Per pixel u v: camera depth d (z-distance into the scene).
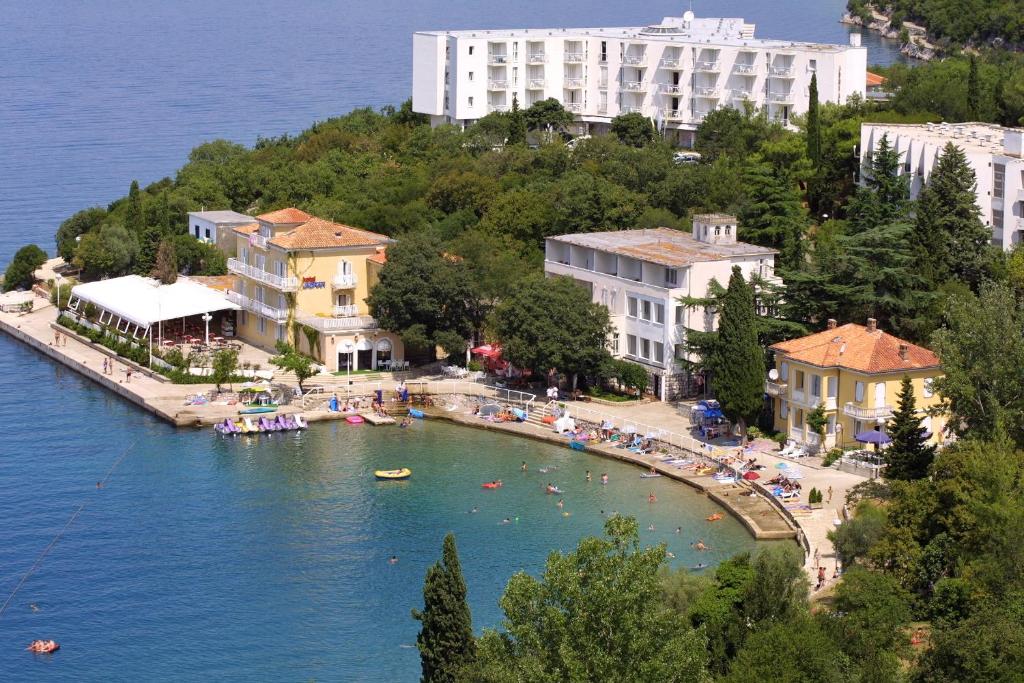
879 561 143.62
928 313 198.38
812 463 182.25
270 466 193.25
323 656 144.62
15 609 155.75
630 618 112.12
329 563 164.50
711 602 132.88
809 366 184.38
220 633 149.62
